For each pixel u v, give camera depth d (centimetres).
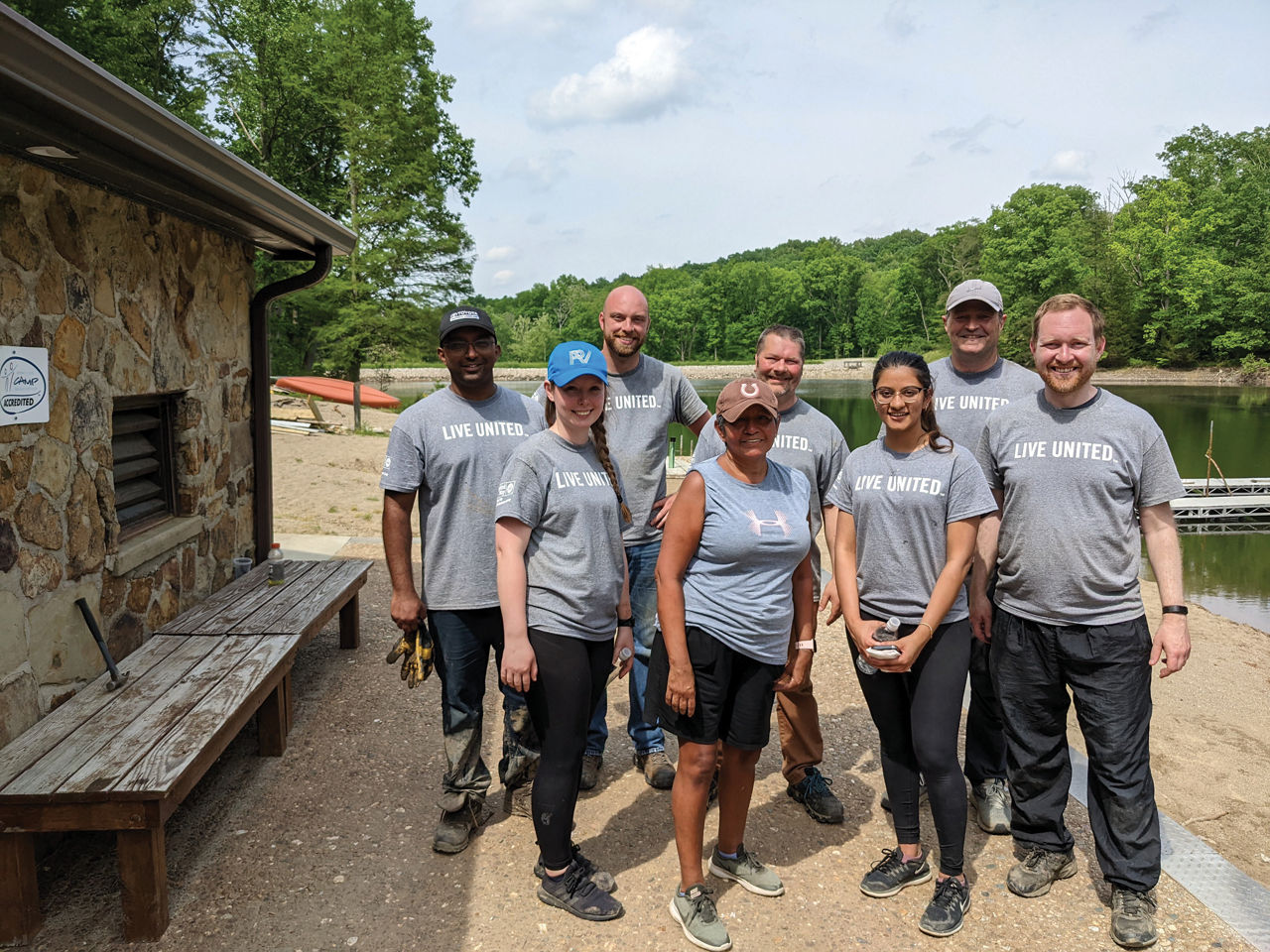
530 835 310
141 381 368
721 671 252
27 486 287
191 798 329
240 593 437
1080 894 280
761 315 10319
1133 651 266
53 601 301
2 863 235
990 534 296
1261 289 5281
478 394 309
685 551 252
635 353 356
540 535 263
